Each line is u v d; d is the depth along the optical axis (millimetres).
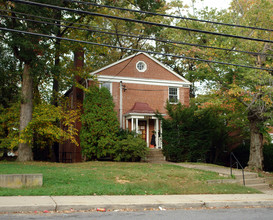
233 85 17359
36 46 17281
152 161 22203
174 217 8086
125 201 9539
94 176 13734
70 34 23484
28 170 14195
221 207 10109
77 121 23031
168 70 26375
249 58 18891
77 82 22969
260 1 18578
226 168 18891
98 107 21625
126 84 24703
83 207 8688
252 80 17281
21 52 17828
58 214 7992
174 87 26562
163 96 25906
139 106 24141
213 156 25734
